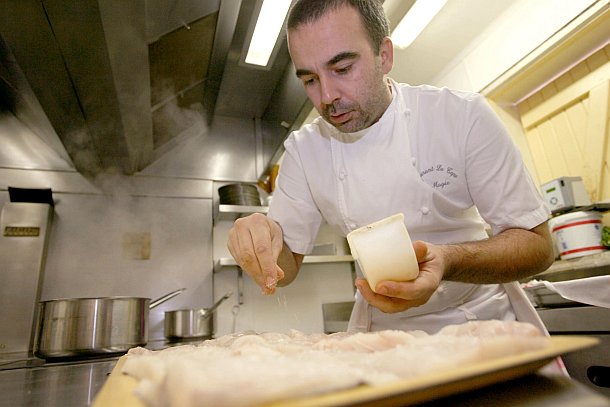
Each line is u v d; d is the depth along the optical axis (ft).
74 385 2.32
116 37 3.69
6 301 5.91
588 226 5.80
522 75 7.01
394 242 2.09
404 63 8.06
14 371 3.32
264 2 4.38
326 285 8.23
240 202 7.16
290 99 5.67
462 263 2.39
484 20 7.18
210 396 1.03
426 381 1.10
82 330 4.20
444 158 3.31
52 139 6.45
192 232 7.49
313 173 3.88
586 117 6.52
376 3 3.23
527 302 3.26
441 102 3.40
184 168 7.78
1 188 6.60
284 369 1.31
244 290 7.54
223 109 7.88
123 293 6.78
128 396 1.49
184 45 5.10
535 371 1.53
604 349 4.00
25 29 3.56
